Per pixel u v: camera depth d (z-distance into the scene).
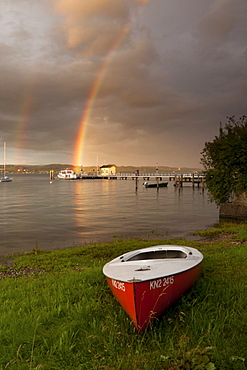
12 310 6.58
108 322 5.75
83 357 4.66
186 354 4.54
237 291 7.07
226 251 12.60
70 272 10.49
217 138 30.28
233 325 5.45
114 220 29.16
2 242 19.09
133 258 8.12
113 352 4.75
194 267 6.69
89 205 44.44
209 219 29.92
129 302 5.45
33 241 19.42
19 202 49.62
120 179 179.00
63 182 149.12
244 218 29.05
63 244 18.50
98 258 13.55
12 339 5.20
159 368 4.32
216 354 4.52
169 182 147.25
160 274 5.81
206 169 30.92
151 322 5.56
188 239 19.03
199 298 6.75
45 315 6.08
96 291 7.63
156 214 33.94
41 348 4.87
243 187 27.73
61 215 32.97
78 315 6.04
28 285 8.78
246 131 27.81
